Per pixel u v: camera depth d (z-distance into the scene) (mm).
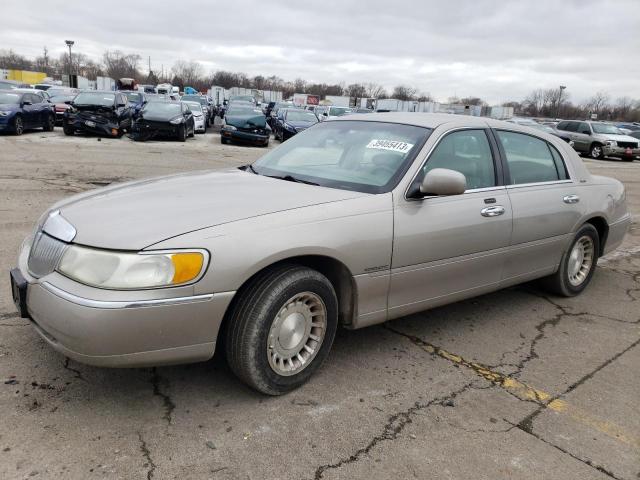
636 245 7801
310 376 3365
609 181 5535
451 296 3963
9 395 2994
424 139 3842
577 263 5207
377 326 4316
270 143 23469
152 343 2658
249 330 2924
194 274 2686
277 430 2863
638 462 2818
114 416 2883
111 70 112062
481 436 2939
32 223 6613
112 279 2594
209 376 3348
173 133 19812
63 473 2441
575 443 2938
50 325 2674
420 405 3201
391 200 3465
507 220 4152
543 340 4250
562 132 27891
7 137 17781
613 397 3438
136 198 3242
